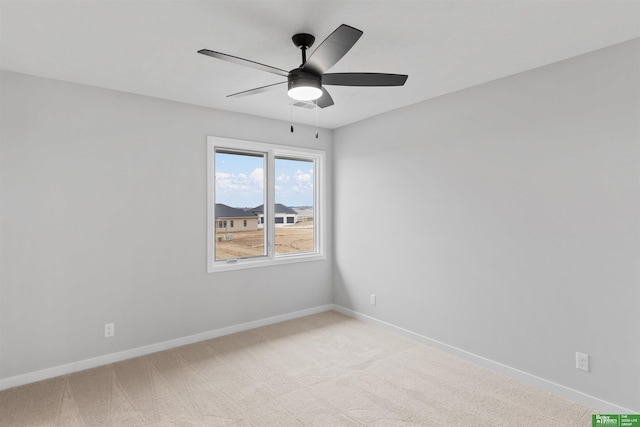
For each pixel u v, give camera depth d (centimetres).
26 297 266
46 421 217
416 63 252
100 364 295
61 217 279
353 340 351
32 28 201
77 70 261
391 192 375
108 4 177
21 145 263
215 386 260
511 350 275
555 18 192
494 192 285
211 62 249
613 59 222
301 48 214
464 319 308
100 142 296
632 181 215
